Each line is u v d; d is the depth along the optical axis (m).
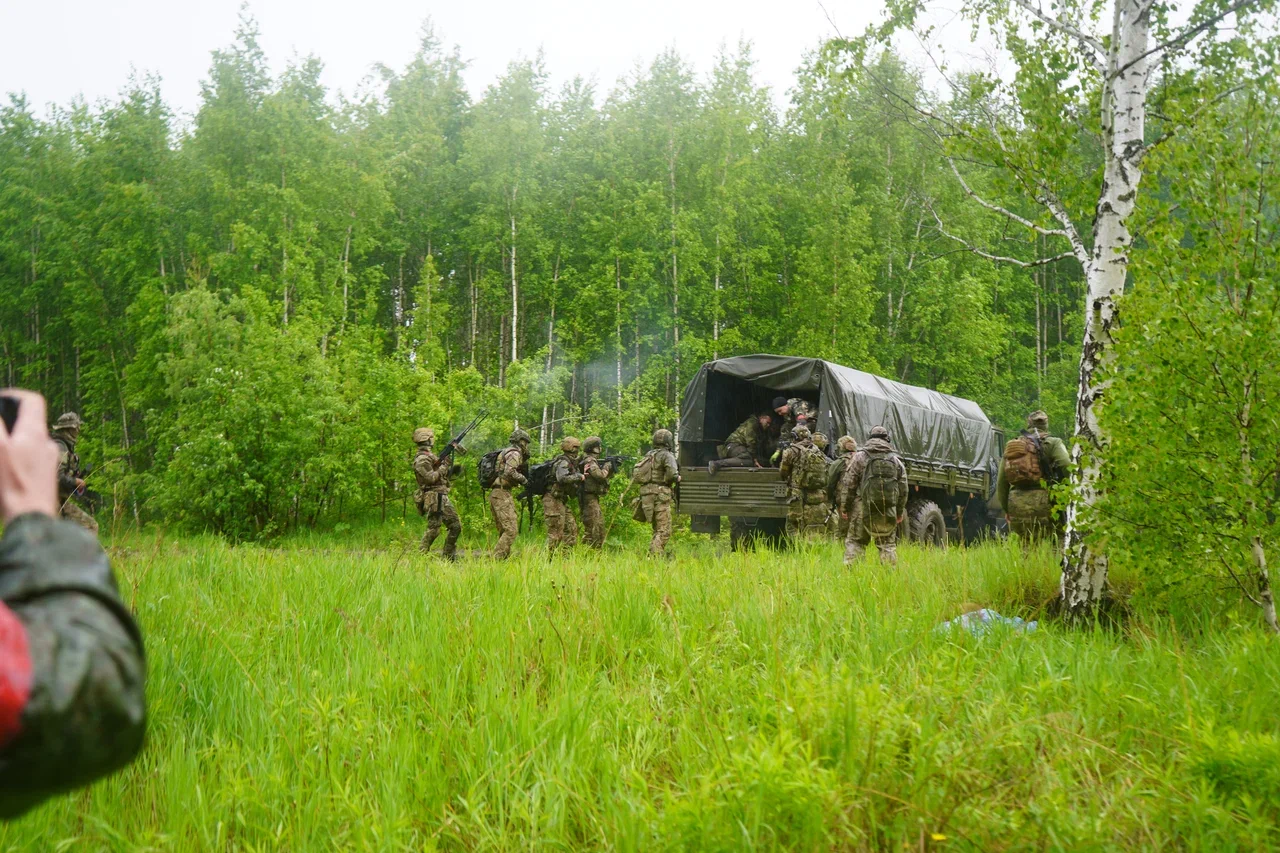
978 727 4.05
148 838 3.27
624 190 38.53
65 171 38.72
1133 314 6.89
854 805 3.33
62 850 3.24
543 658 5.68
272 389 23.19
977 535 19.56
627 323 36.56
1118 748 4.20
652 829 3.23
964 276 36.84
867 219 35.16
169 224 35.06
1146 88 8.10
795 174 39.72
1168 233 6.85
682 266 35.56
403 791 3.71
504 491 14.15
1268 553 6.86
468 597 7.36
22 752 0.94
